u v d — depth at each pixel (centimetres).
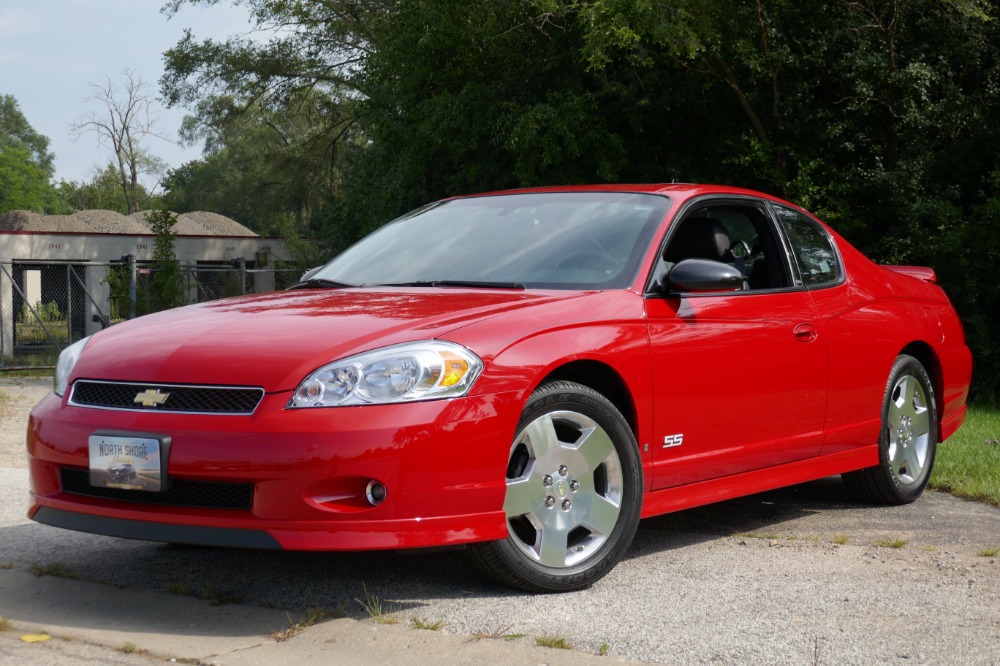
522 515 349
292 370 315
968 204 1397
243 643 292
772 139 1459
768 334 434
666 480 391
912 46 1406
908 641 302
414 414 312
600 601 341
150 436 315
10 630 306
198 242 3117
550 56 1655
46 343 2364
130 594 344
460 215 470
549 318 355
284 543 303
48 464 340
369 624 309
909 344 542
